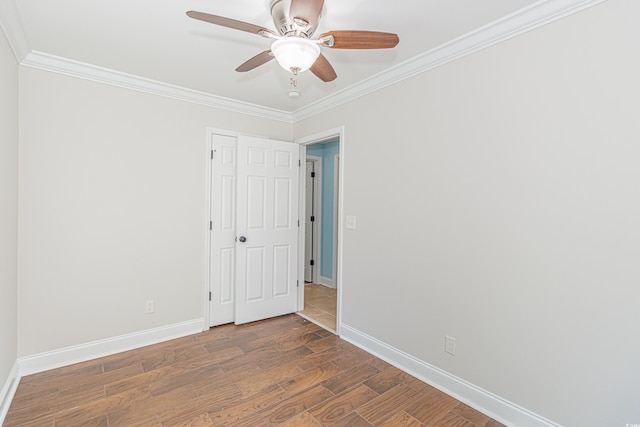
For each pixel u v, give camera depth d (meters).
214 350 2.76
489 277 1.95
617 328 1.49
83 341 2.56
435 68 2.24
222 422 1.84
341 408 1.98
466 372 2.06
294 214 3.68
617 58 1.48
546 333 1.71
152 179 2.87
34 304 2.36
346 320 3.01
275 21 1.60
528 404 1.78
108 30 2.00
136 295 2.80
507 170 1.86
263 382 2.26
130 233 2.77
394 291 2.55
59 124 2.44
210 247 3.22
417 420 1.88
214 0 1.69
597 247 1.54
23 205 2.30
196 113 3.11
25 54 2.24
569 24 1.62
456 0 1.66
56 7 1.76
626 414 1.46
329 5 1.70
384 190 2.63
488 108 1.95
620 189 1.47
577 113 1.60
